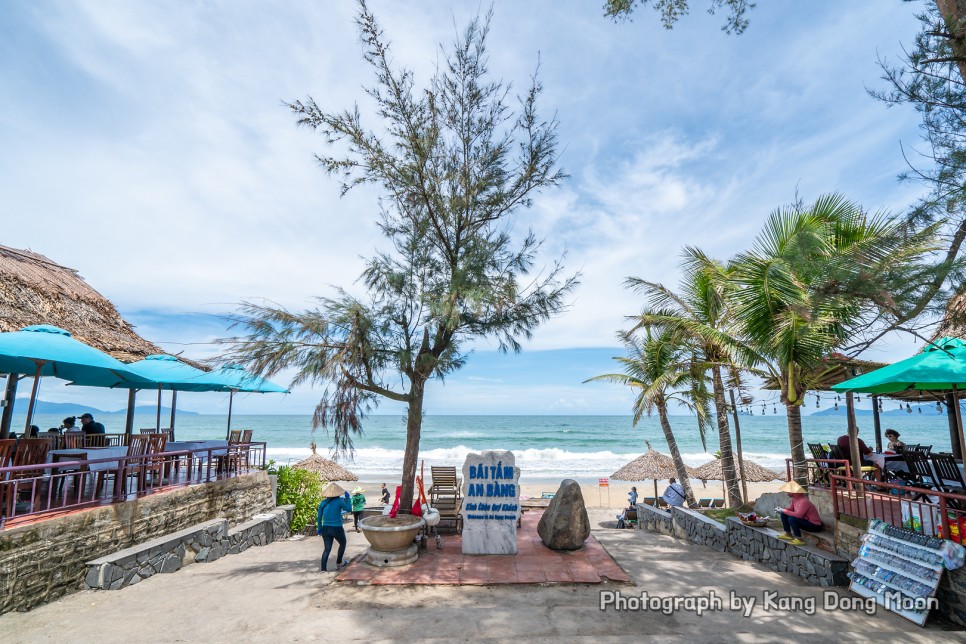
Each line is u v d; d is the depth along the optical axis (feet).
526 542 34.55
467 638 18.86
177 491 32.09
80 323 38.34
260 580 27.09
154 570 27.86
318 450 183.11
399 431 272.10
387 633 19.39
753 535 32.63
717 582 26.78
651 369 53.01
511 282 32.30
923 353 26.55
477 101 33.99
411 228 34.40
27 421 33.53
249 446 44.91
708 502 56.39
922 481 30.94
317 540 43.01
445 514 37.73
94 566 24.63
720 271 38.73
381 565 28.53
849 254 19.88
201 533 32.12
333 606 22.68
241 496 40.52
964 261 15.80
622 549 36.76
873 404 43.96
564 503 32.63
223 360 28.45
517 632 19.44
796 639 18.63
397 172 32.96
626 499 90.79
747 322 33.53
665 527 47.24
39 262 42.45
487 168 34.35
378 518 30.63
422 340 33.37
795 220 32.83
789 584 26.43
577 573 27.35
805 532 29.96
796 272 23.41
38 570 22.31
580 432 268.21
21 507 25.89
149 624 20.36
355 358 29.01
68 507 25.43
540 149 34.09
